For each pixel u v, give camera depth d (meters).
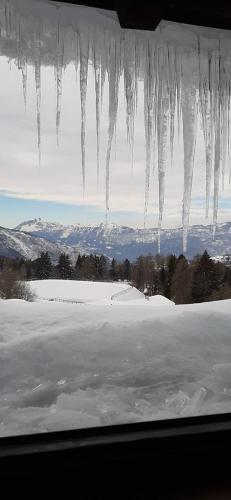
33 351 2.64
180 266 29.62
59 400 2.12
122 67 3.21
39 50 2.90
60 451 1.40
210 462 1.54
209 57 3.02
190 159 3.74
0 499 1.34
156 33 2.66
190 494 1.45
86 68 2.94
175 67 3.04
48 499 1.38
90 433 1.53
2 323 3.34
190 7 2.12
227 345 2.90
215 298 28.84
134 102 3.46
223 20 2.32
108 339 2.80
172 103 3.52
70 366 2.48
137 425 1.59
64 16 2.45
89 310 3.85
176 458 1.50
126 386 2.29
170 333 2.96
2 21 2.55
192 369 2.49
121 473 1.45
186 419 1.65
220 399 2.21
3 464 1.35
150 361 2.54
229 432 1.57
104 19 2.47
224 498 1.43
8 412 2.02
